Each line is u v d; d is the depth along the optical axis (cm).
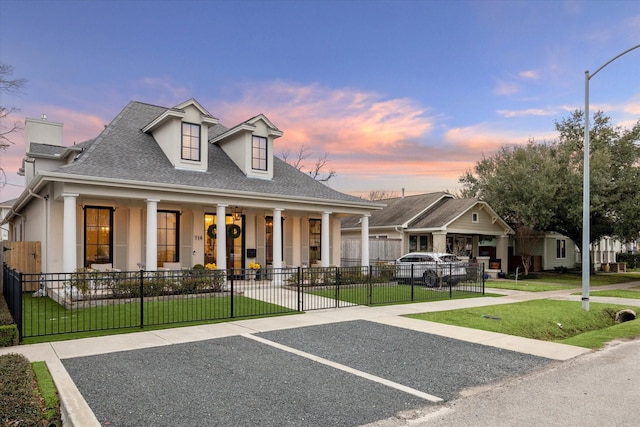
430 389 549
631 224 2195
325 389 541
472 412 471
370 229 2734
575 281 2345
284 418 448
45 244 1459
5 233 3512
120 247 1513
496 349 770
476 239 2756
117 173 1358
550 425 436
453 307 1245
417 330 922
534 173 2470
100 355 690
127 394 514
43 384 542
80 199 1435
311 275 1527
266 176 1825
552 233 3033
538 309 1248
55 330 870
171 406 478
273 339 816
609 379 598
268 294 1438
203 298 1317
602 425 438
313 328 923
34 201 1742
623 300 1533
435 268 1744
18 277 811
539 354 739
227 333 862
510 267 2895
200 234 1688
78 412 454
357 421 444
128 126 1694
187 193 1460
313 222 2069
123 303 1205
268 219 1906
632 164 2372
